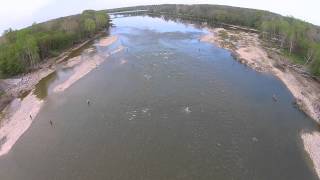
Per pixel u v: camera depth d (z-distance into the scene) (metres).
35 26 148.62
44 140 60.97
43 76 97.31
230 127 62.69
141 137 59.88
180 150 55.72
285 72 92.88
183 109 69.75
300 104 72.44
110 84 84.94
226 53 112.06
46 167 53.44
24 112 73.19
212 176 49.41
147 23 187.88
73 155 55.91
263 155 54.31
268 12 193.75
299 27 123.56
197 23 186.12
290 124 64.38
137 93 78.25
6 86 88.56
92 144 58.59
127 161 53.50
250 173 50.00
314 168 51.22
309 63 96.75
